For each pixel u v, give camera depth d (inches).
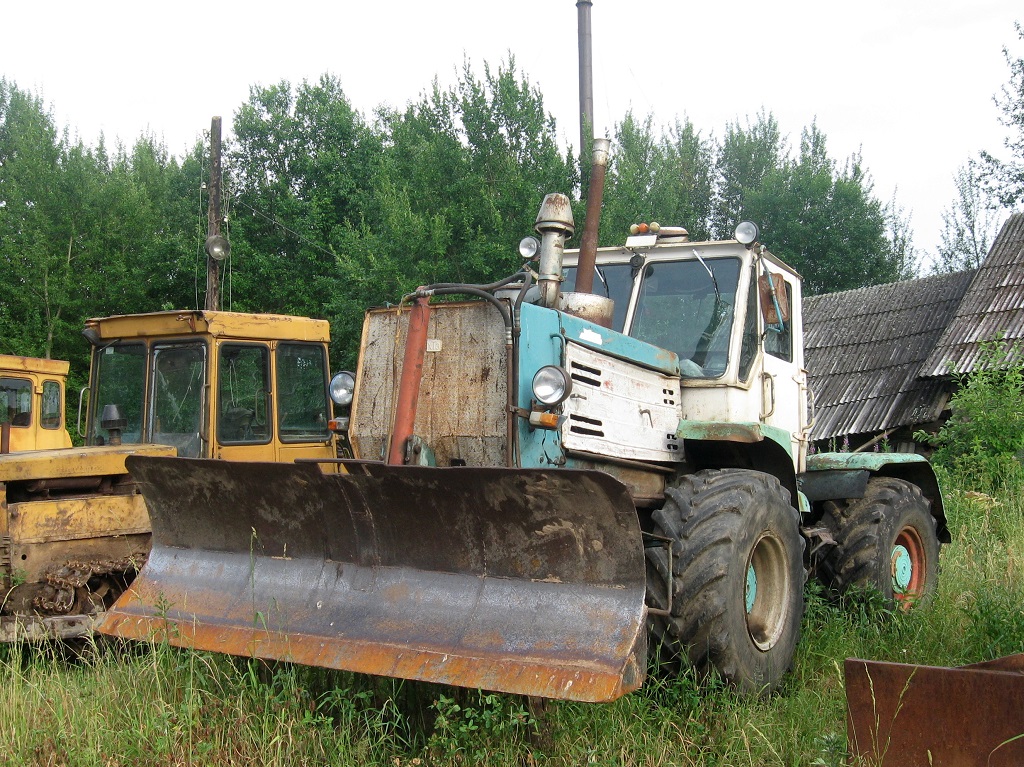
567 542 148.3
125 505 221.5
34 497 217.0
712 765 146.7
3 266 863.7
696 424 200.4
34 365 390.3
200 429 283.3
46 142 949.2
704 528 169.5
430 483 154.2
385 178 581.3
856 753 130.3
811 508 252.2
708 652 163.6
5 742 148.6
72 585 205.2
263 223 917.2
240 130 956.0
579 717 150.9
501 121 563.2
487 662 144.2
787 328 240.8
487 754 142.3
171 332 292.4
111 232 898.1
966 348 529.0
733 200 1248.2
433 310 178.2
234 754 146.5
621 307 219.5
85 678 179.0
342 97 990.4
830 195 1064.8
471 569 156.7
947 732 123.9
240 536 179.6
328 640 157.9
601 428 181.0
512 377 167.0
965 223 1261.1
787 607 187.3
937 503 273.9
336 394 187.5
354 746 148.1
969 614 209.2
